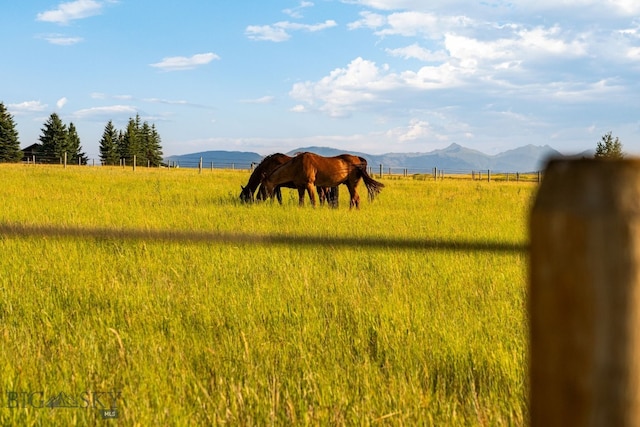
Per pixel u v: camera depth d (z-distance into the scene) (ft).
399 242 15.25
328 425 9.97
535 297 3.30
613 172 3.10
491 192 84.17
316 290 19.92
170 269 23.17
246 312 17.12
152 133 366.43
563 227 3.14
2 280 20.58
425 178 167.73
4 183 71.82
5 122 282.97
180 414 10.18
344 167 59.77
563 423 3.22
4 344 13.71
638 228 3.02
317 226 38.55
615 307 3.06
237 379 12.21
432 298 18.99
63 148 312.29
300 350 13.48
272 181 59.47
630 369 3.07
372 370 12.62
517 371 12.20
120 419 10.09
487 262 25.14
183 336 14.82
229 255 25.63
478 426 9.85
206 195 63.98
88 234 11.73
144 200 54.95
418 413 10.28
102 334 14.79
